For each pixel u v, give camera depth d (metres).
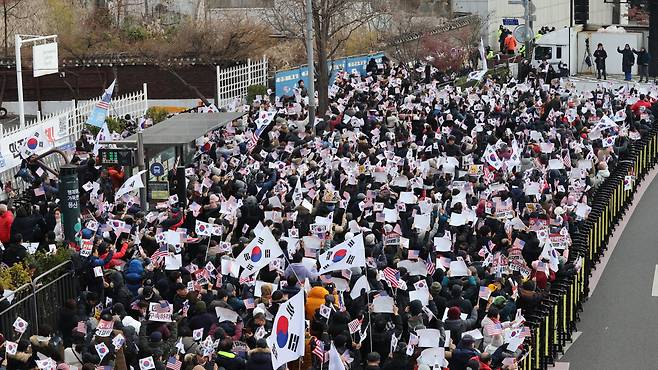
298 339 35.16
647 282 59.25
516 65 115.38
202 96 102.62
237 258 43.94
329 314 40.31
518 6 149.38
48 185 62.09
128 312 44.06
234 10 120.69
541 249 50.47
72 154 71.88
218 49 108.56
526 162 65.81
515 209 57.66
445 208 55.12
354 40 122.25
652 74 109.38
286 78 101.06
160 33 114.88
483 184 59.59
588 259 57.03
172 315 41.00
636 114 86.69
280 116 81.25
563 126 76.94
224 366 37.66
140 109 94.75
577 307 53.50
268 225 51.16
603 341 51.16
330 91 93.31
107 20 117.62
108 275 47.97
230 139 71.31
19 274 46.78
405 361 37.84
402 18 125.62
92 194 57.47
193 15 122.88
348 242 42.75
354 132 71.56
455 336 41.19
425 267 45.12
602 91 92.25
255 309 40.12
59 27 113.88
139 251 48.53
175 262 44.44
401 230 51.41
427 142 70.25
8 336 44.41
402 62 109.12
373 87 92.12
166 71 108.25
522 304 46.12
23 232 52.78
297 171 61.41
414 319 40.31
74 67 107.69
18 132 68.94
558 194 59.47
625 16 146.88
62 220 53.09
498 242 51.25
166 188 61.69
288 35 109.19
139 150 59.44
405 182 58.78
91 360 37.47
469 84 108.50
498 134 76.69
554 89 94.31
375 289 43.91
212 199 53.94
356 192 57.91
